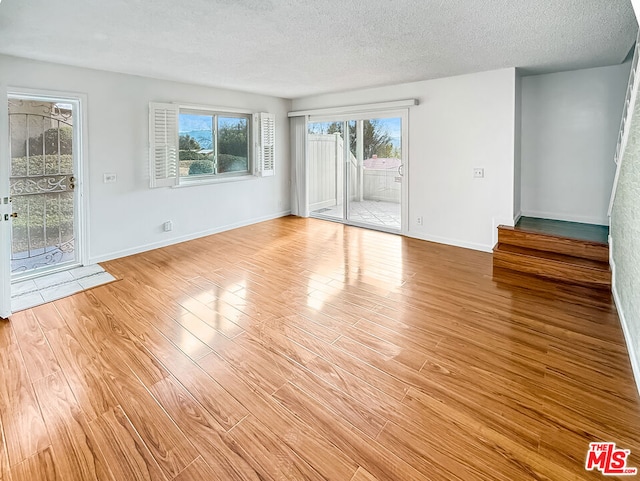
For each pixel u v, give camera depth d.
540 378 2.14
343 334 2.69
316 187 7.01
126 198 4.59
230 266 4.26
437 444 1.67
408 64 4.01
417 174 5.27
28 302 3.25
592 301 3.17
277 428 1.78
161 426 1.79
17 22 2.67
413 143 5.24
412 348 2.48
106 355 2.42
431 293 3.42
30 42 3.12
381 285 3.64
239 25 2.76
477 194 4.71
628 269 2.52
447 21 2.68
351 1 2.33
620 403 1.92
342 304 3.21
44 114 3.94
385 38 3.08
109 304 3.23
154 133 4.69
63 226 4.21
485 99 4.47
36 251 4.02
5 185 2.88
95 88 4.16
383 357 2.38
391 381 2.13
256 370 2.26
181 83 5.00
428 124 5.04
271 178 6.67
